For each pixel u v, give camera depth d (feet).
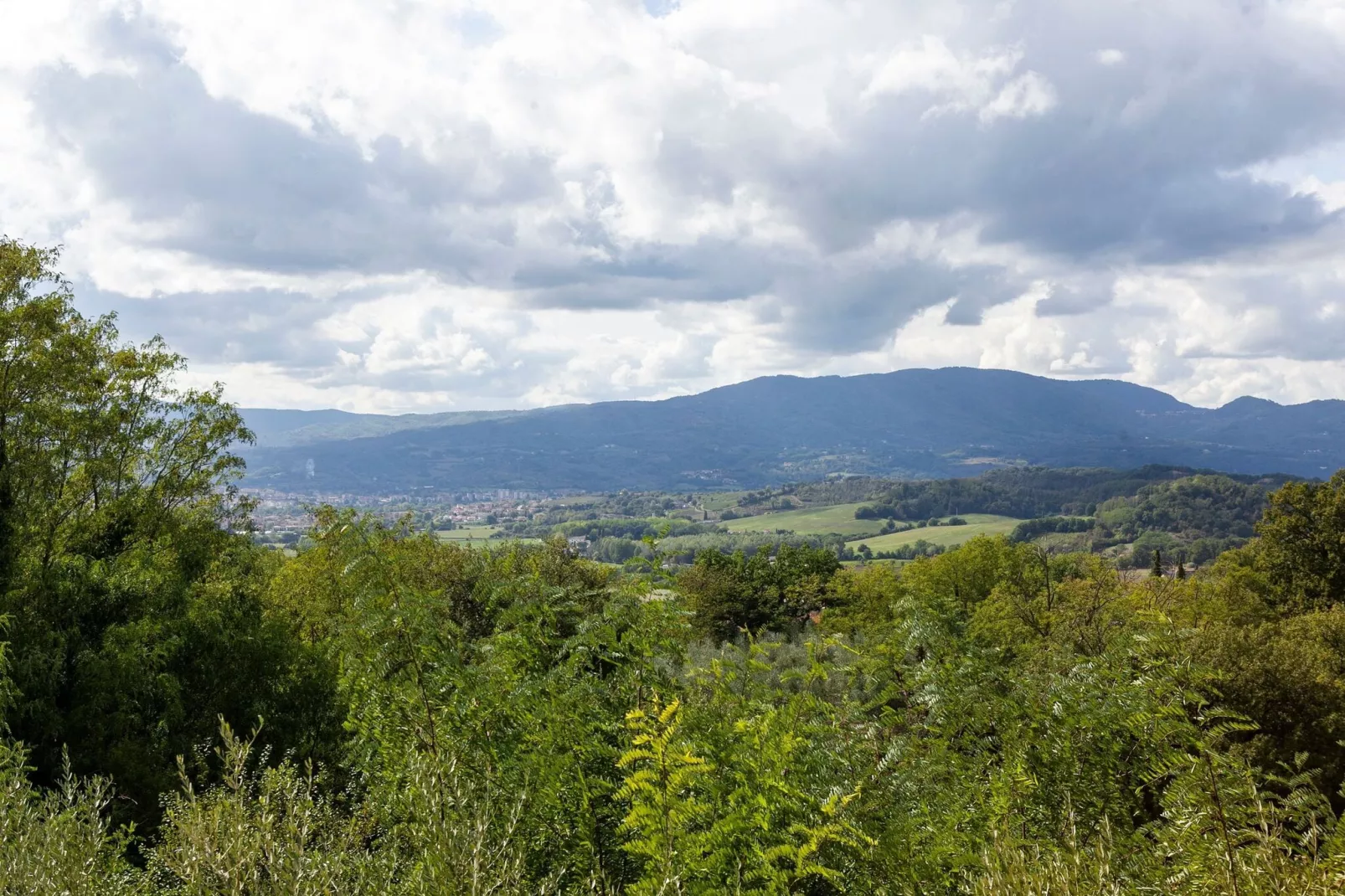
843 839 12.44
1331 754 45.34
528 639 19.89
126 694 45.50
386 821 15.48
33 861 12.16
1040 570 127.95
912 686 17.89
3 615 43.55
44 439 71.97
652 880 11.33
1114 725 15.60
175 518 81.25
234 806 13.46
